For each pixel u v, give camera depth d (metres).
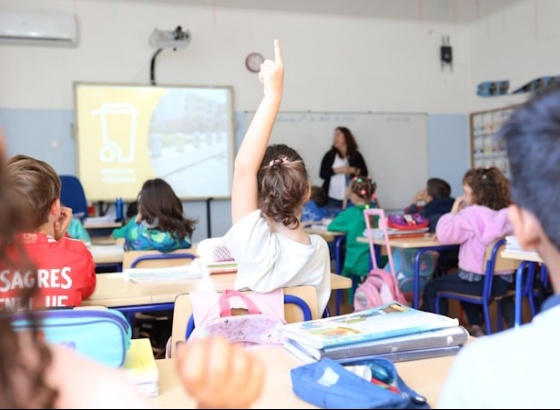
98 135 6.07
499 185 3.33
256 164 1.54
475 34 7.30
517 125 0.59
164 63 6.29
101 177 6.10
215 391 0.50
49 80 5.97
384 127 7.09
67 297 1.64
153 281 2.19
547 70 6.27
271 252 1.57
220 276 2.28
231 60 6.49
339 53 6.90
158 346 2.99
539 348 0.58
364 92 7.01
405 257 3.96
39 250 1.61
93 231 5.54
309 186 1.71
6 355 0.47
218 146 6.43
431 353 1.09
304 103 6.78
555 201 0.55
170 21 6.29
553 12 6.15
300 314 1.63
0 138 0.50
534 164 0.56
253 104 6.56
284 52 6.69
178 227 3.09
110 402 0.49
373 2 6.78
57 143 6.01
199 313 1.47
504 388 0.58
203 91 6.36
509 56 6.77
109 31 6.12
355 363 0.95
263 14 6.59
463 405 0.60
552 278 0.61
